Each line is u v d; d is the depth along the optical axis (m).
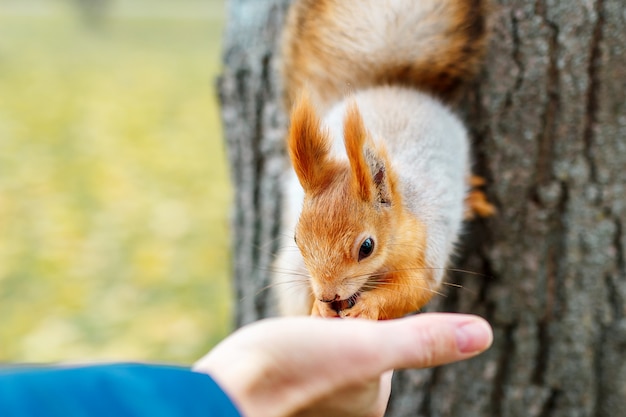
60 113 1.71
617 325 0.52
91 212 1.12
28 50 2.74
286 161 0.56
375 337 0.35
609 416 0.53
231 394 0.33
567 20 0.48
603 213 0.50
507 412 0.54
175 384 0.29
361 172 0.44
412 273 0.46
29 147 1.43
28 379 0.27
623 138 0.49
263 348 0.34
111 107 1.79
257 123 0.57
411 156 0.49
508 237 0.52
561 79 0.49
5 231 1.05
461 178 0.50
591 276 0.51
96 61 2.56
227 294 0.88
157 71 2.37
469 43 0.51
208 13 4.51
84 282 0.92
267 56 0.56
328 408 0.36
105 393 0.28
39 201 1.16
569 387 0.53
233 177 0.60
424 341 0.35
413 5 0.52
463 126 0.51
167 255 0.98
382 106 0.51
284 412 0.34
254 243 0.59
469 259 0.53
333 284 0.43
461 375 0.54
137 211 1.13
